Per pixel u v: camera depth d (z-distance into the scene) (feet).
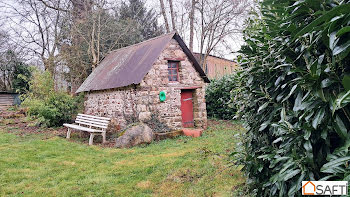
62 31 57.93
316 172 5.67
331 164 4.74
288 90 6.71
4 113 50.01
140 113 28.78
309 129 5.42
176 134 29.58
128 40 61.31
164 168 17.38
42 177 16.61
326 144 5.59
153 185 14.69
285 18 6.49
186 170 16.57
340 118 5.02
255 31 8.46
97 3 51.11
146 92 29.50
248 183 9.36
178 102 32.42
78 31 50.06
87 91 40.96
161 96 30.53
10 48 59.62
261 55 7.58
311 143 5.80
